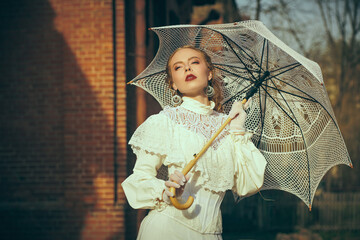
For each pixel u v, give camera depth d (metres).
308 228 12.95
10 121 7.25
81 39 7.04
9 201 7.15
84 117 6.96
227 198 14.04
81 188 6.89
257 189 2.84
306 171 3.31
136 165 2.71
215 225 2.67
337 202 13.10
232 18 14.98
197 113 2.82
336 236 11.84
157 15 9.74
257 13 16.11
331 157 3.21
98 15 7.02
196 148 2.68
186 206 2.42
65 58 7.06
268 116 3.38
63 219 6.89
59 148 7.12
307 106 3.27
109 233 6.77
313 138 3.27
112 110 6.92
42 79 7.21
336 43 21.11
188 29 3.27
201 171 2.61
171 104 3.25
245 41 3.19
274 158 3.37
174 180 2.44
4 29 7.32
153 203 2.58
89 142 6.93
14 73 7.28
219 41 3.31
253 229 13.35
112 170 6.86
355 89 22.19
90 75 6.99
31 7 7.27
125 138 6.95
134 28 7.52
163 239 2.56
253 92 3.09
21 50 7.28
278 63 3.22
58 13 7.20
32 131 7.20
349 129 22.53
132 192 2.65
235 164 2.82
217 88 3.24
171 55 3.02
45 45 7.22
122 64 7.04
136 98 7.46
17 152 7.21
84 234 6.83
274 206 13.33
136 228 7.30
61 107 7.14
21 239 6.96
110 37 6.99
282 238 10.64
